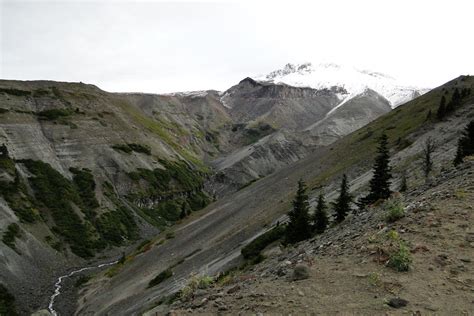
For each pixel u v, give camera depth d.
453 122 76.38
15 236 103.50
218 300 10.89
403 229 13.31
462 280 9.49
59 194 141.38
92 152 184.62
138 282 67.25
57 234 123.12
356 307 8.84
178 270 62.59
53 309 73.06
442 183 20.44
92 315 60.50
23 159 147.12
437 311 8.29
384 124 118.31
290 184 105.19
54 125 182.88
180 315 10.18
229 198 124.31
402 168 62.50
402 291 9.28
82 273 102.44
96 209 148.38
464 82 114.44
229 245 64.81
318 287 10.30
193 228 96.69
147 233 155.75
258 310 9.50
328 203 61.81
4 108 168.00
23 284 86.31
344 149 113.12
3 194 120.62
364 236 14.36
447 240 11.81
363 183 65.31
